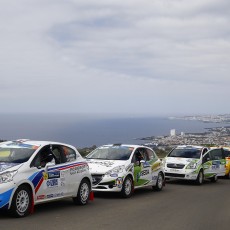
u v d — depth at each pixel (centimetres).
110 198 1356
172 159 2011
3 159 988
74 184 1137
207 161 2089
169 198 1424
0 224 860
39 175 992
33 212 1020
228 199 1464
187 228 914
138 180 1469
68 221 932
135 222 959
